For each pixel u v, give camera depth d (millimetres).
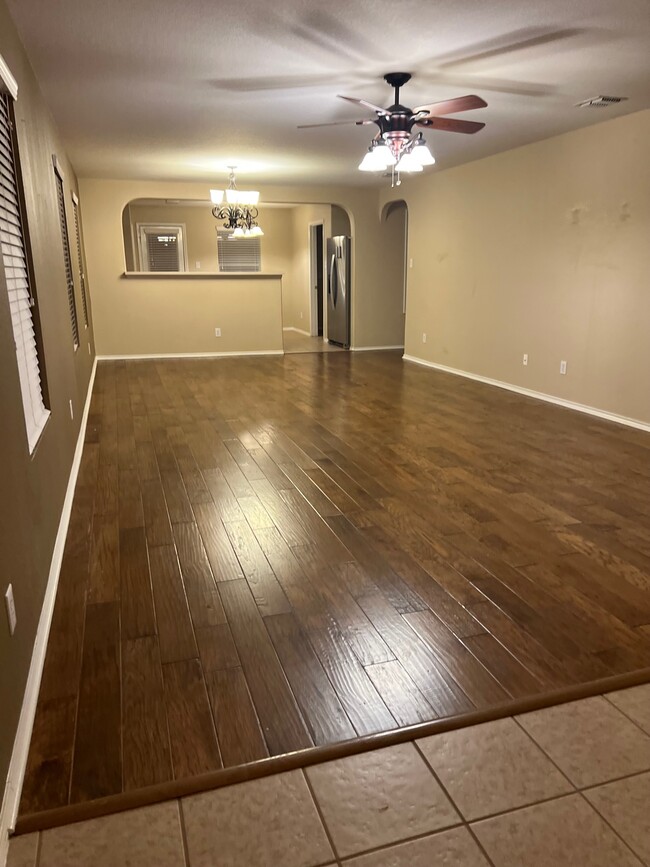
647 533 2906
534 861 1315
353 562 2623
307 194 8445
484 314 6621
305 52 3238
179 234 10711
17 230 2461
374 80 3725
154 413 5320
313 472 3783
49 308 3066
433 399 5902
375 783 1512
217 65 3428
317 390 6320
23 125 2744
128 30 2916
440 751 1608
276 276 8641
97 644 2061
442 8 2723
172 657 1992
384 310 9203
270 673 1913
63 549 2744
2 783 1357
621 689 1838
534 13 2777
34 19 2746
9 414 1762
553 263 5535
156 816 1422
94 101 4070
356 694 1818
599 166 4914
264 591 2395
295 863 1312
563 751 1608
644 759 1585
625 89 3930
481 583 2447
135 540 2842
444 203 7168
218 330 8633
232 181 7301
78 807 1436
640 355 4730
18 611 1675
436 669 1928
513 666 1941
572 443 4402
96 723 1702
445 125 3732
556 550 2730
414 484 3568
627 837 1370
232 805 1452
